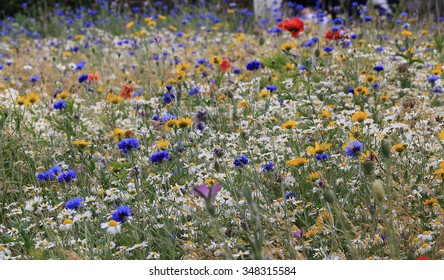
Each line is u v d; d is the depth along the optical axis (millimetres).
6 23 16812
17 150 5242
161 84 7156
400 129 4785
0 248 3783
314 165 4523
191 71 8500
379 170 4102
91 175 4719
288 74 6406
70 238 3801
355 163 4395
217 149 4172
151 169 4590
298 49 8625
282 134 4957
